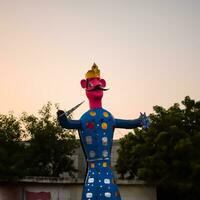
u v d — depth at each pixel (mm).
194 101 43531
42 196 40688
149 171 39906
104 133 30844
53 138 48031
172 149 39938
